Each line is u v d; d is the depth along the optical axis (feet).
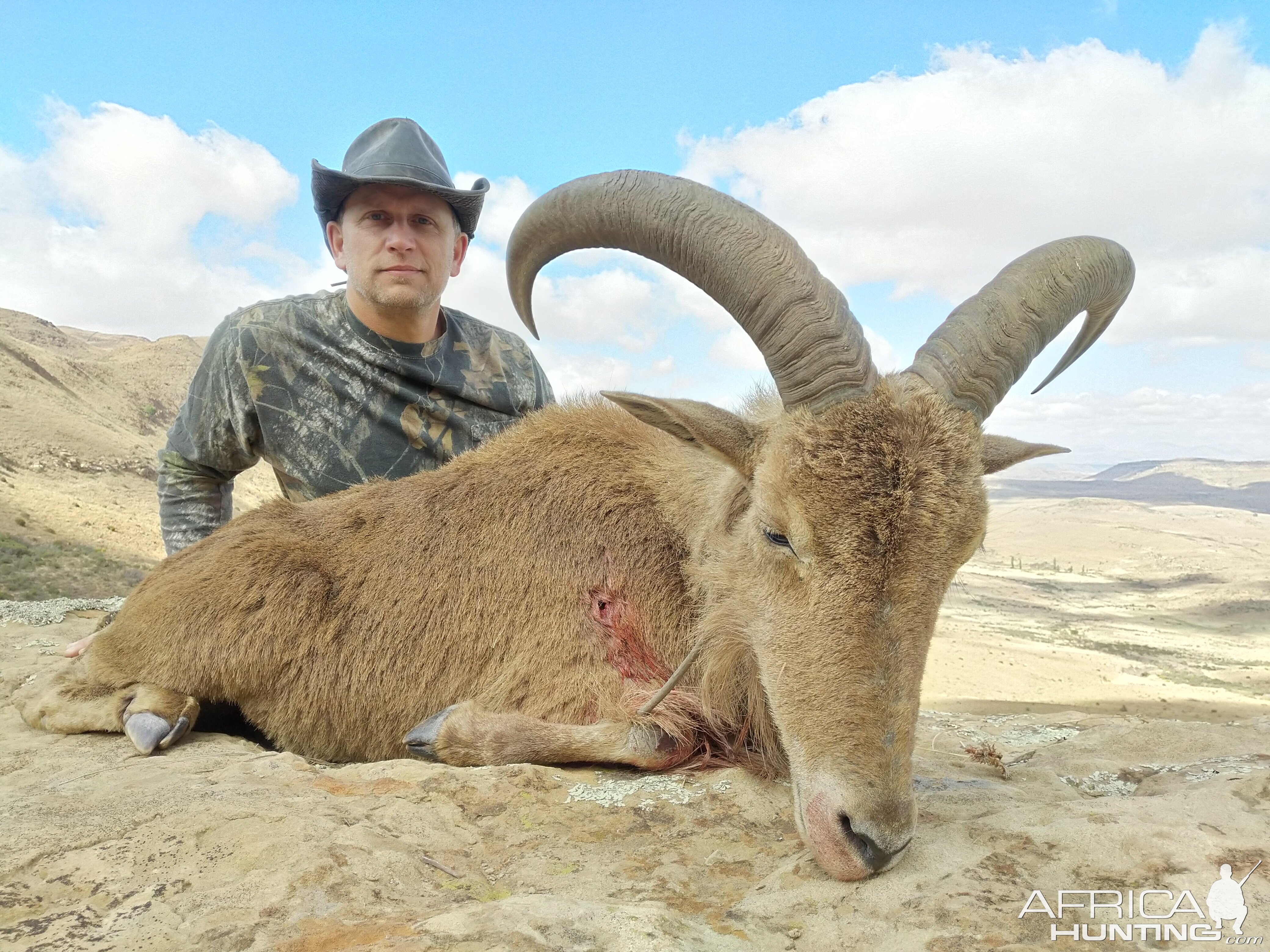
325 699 3.10
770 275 2.36
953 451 2.23
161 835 2.01
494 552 3.11
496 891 1.91
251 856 1.92
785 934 1.68
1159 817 1.93
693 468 3.01
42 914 1.71
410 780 2.43
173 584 3.16
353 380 4.16
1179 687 37.83
